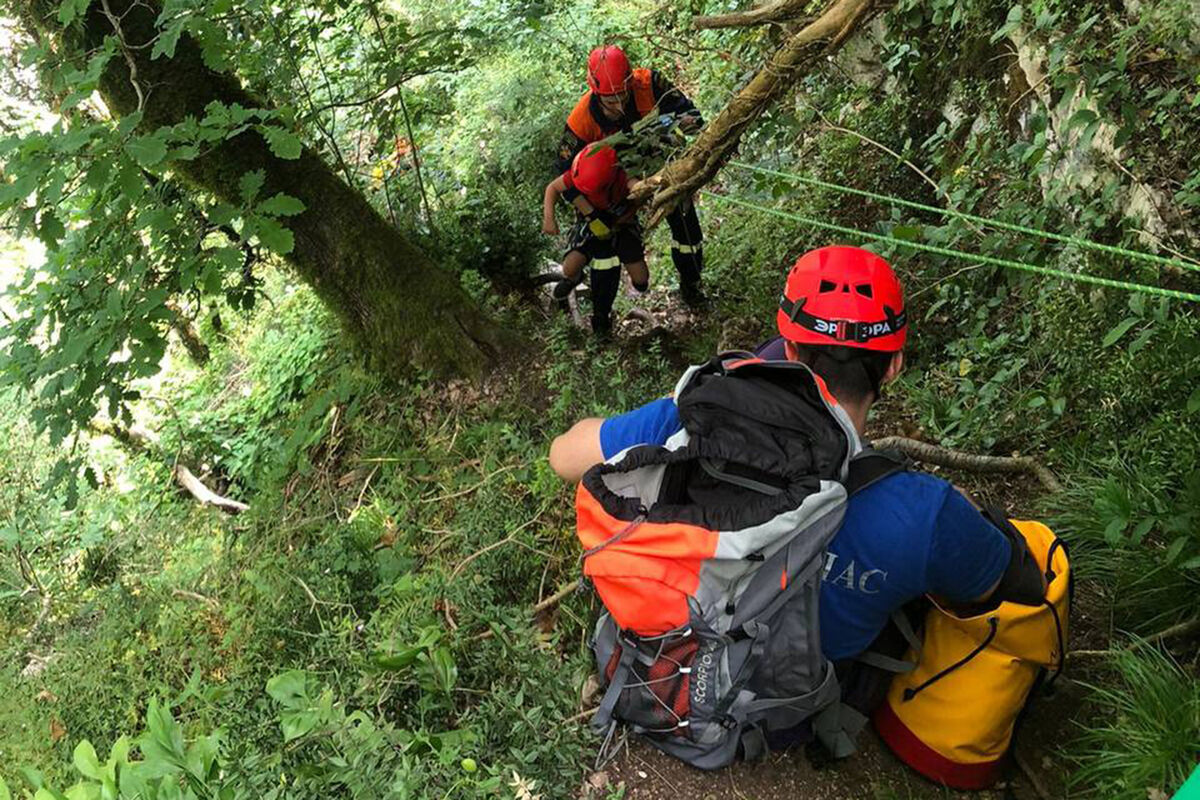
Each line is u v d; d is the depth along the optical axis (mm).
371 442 4598
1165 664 2395
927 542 1943
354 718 2406
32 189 3096
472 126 7352
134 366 3586
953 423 3551
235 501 5496
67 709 3740
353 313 4777
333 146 5387
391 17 5301
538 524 3520
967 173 4141
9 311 6949
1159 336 2955
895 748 2412
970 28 4508
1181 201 3037
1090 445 3174
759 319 4781
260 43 4898
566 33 7582
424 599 3109
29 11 4090
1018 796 2367
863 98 5422
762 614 1984
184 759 2404
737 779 2477
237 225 5648
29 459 6219
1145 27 3422
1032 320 3674
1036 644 2176
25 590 5375
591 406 4102
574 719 2605
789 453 1972
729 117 3527
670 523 2000
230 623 3967
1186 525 2479
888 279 2115
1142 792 2127
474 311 4746
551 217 4680
